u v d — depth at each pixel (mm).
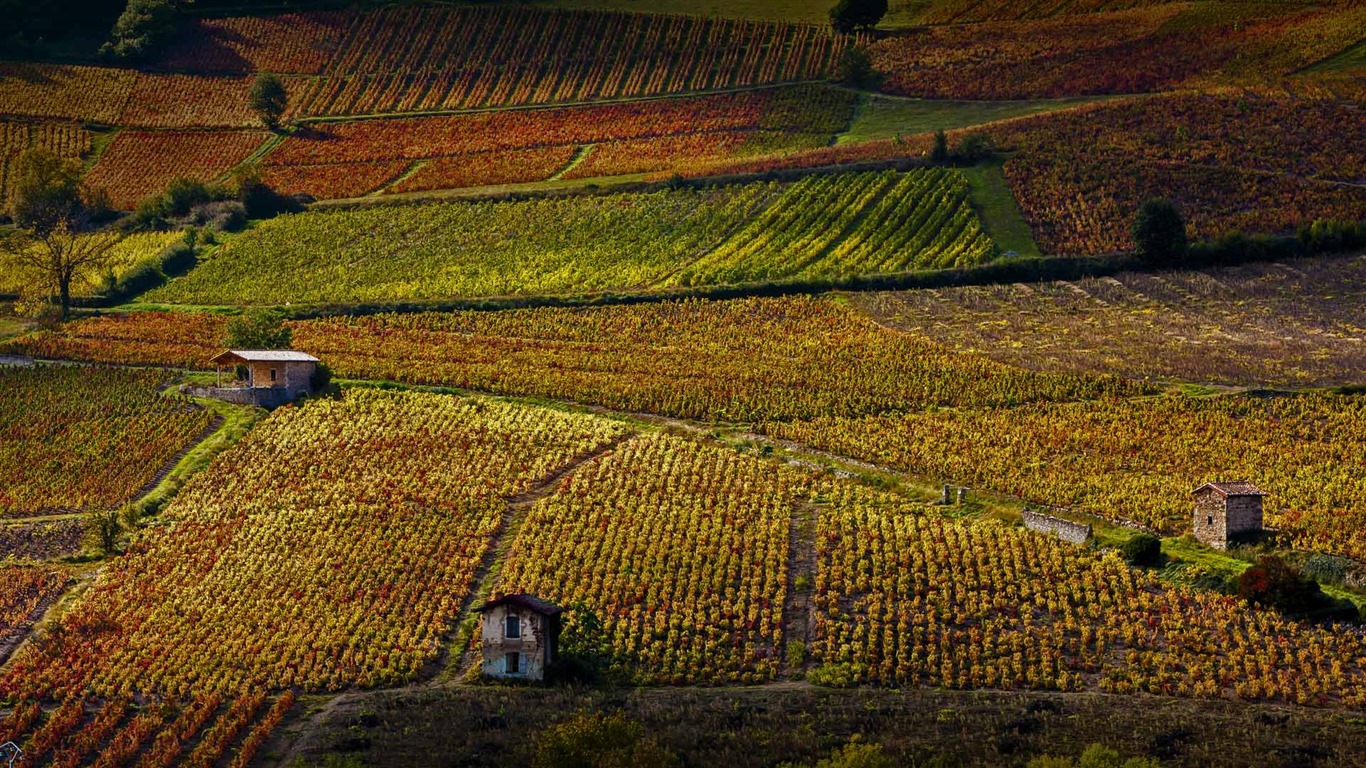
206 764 141375
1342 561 172000
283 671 164000
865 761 125312
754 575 179625
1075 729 139625
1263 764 130375
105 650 169625
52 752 147875
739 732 141250
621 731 130000
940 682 156000
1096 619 166000
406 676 161750
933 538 185750
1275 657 154000
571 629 166875
